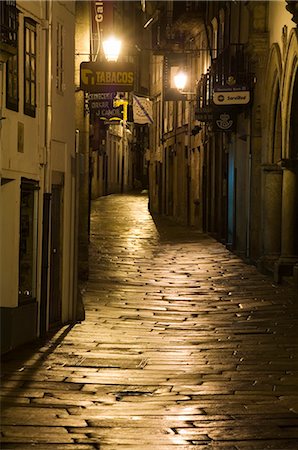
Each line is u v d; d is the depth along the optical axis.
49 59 17.34
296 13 20.89
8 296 15.70
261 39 26.81
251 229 28.39
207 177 39.38
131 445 9.63
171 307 21.16
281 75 24.73
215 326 18.69
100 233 36.28
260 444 9.77
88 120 26.72
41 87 17.12
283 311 20.52
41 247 17.19
